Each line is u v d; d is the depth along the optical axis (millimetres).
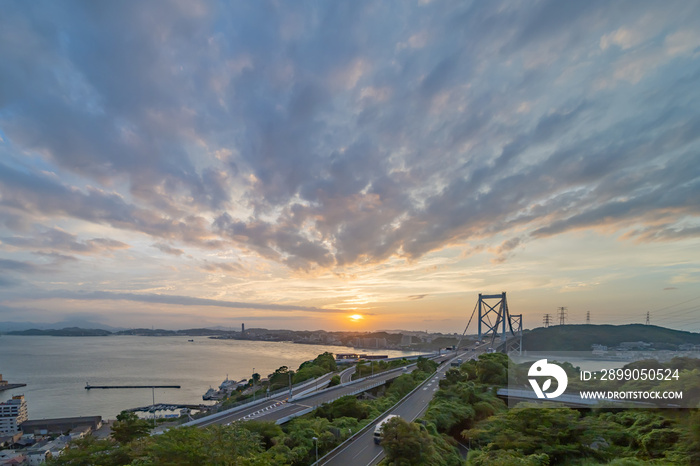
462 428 68062
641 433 45875
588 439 45312
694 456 38594
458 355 185000
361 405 76938
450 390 77688
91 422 166250
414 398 83438
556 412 47594
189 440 38250
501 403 74375
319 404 81562
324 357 166250
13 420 164625
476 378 95750
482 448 49469
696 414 42125
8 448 142875
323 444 56469
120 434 51406
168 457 35938
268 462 38281
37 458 117375
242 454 38844
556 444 44625
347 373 144625
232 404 77688
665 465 38062
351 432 62156
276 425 60406
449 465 50719
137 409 196125
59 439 138750
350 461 49719
